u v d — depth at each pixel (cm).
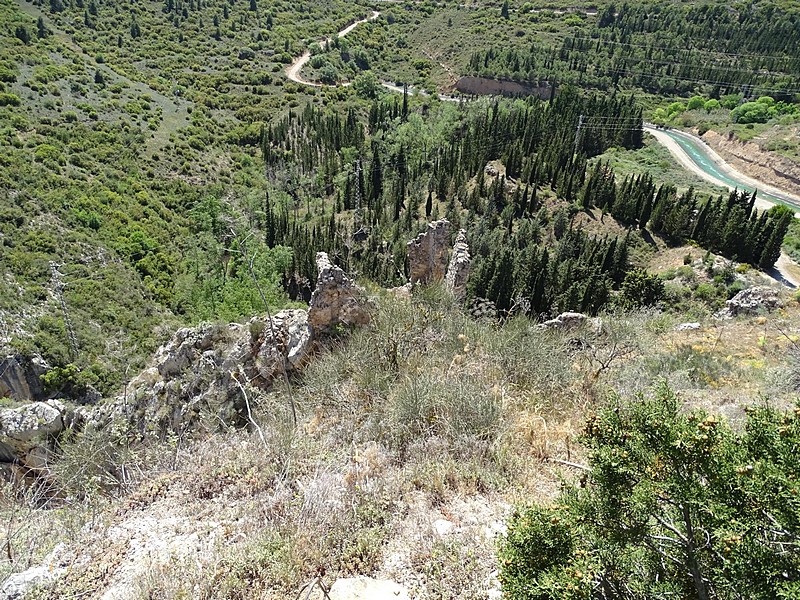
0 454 1503
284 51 14625
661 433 378
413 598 512
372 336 1115
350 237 6322
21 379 2962
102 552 610
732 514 350
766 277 4203
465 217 6359
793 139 7131
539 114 8400
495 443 762
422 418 834
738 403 1109
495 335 1147
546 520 415
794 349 1518
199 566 559
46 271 3859
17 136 5956
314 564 554
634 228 5631
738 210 4841
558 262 4472
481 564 547
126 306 4009
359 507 636
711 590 359
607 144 8525
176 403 1271
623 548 387
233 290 3550
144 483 780
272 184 8338
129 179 6406
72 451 1016
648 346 1605
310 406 979
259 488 712
